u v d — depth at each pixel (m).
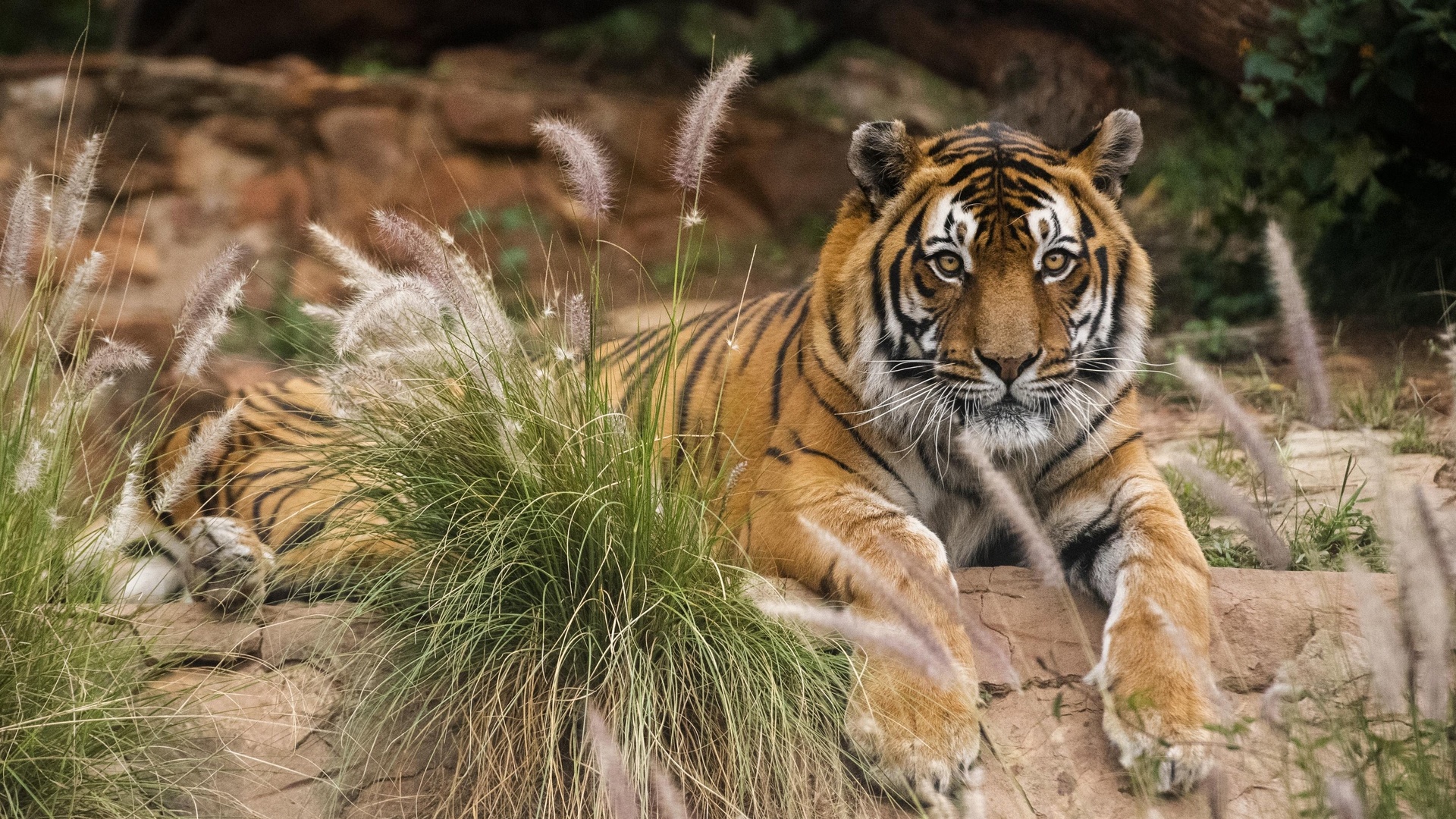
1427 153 13.76
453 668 6.91
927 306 7.37
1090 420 7.58
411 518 7.21
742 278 20.88
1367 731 5.93
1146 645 6.59
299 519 8.19
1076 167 7.59
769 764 6.64
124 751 6.64
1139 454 7.79
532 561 7.03
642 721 6.56
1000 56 16.83
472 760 6.68
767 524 7.64
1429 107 12.87
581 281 7.44
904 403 7.51
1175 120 17.09
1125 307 7.66
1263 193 15.36
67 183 7.40
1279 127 14.65
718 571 6.93
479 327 7.13
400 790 6.73
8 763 6.33
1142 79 15.52
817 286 8.02
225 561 7.57
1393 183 14.09
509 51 28.34
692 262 8.57
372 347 7.29
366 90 21.97
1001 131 7.80
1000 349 7.11
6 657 6.51
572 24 27.41
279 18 26.36
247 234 21.02
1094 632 7.29
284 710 6.97
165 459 8.88
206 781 6.70
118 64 21.45
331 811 6.66
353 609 7.38
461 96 22.08
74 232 7.41
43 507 6.85
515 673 6.91
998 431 7.29
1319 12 12.37
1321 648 7.09
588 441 7.01
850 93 27.97
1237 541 8.59
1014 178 7.36
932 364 7.38
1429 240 13.70
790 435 7.85
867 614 6.80
